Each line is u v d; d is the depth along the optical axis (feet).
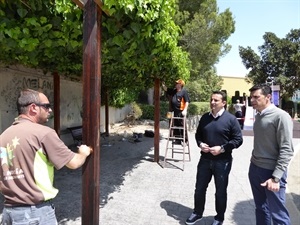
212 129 12.01
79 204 15.03
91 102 8.76
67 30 11.10
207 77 74.54
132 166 23.63
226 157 12.14
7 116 21.45
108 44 12.12
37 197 6.86
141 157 27.14
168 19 12.87
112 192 17.11
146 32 10.99
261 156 10.21
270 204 9.93
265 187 10.05
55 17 10.78
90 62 8.71
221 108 12.03
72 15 10.39
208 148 11.90
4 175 6.88
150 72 22.20
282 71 83.20
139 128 49.96
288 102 86.17
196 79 65.21
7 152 6.87
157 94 25.32
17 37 10.87
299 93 99.60
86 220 8.95
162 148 32.04
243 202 15.97
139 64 16.92
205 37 50.70
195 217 12.92
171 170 22.48
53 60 17.75
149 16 10.43
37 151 6.84
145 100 74.02
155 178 20.24
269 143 9.96
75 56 17.08
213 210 14.62
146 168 23.03
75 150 29.30
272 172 9.99
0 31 10.42
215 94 11.93
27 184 6.79
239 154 29.81
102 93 39.88
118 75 25.77
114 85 34.35
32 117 7.23
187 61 29.30
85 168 8.84
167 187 18.25
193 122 49.37
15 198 6.81
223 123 11.87
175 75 24.38
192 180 19.86
